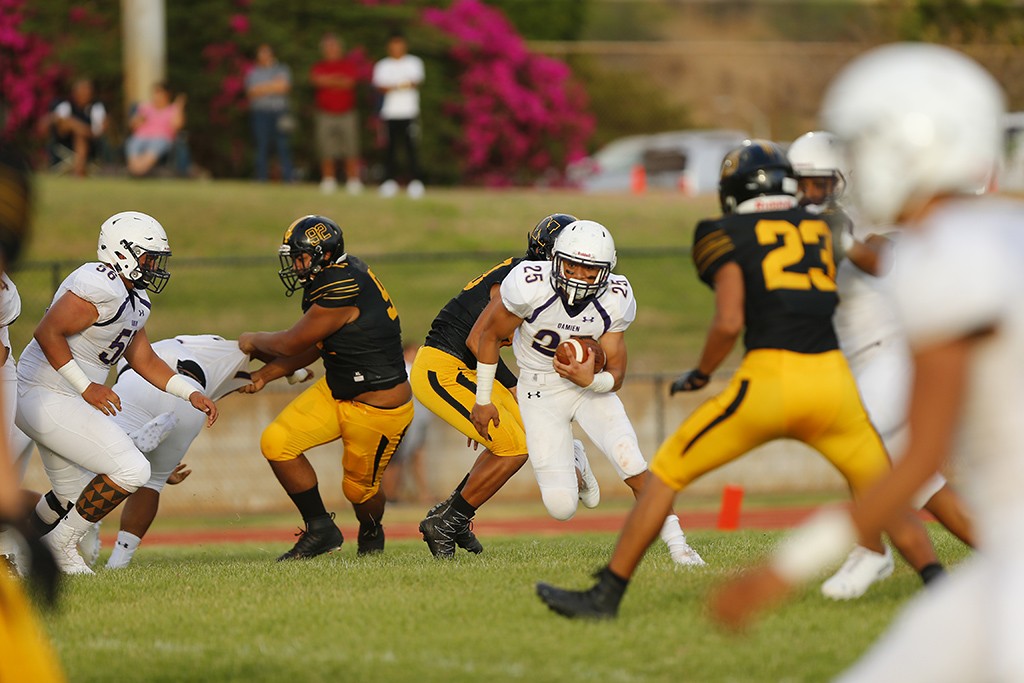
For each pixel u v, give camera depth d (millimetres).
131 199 69562
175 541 42906
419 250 68312
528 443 24984
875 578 19062
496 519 48312
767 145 18062
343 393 28328
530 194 78125
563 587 20031
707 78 166625
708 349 17562
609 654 16562
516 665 16344
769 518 46625
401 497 51844
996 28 89000
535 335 24219
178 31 83688
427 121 85500
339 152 74562
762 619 17750
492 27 86875
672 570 21656
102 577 23734
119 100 84188
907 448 10195
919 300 10102
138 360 26406
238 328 59719
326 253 27547
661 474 17281
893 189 11125
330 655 17047
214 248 66375
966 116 10922
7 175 12562
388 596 20188
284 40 83188
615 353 24438
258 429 51969
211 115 84250
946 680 10070
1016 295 9961
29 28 81625
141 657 17156
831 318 17219
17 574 22578
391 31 84875
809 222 17688
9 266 12766
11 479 11656
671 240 72000
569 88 92812
